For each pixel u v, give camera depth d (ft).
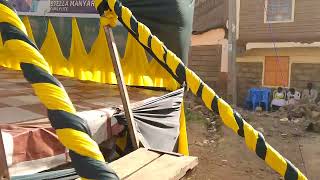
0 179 9.57
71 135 4.83
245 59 62.18
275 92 58.23
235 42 60.03
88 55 21.70
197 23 66.03
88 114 12.76
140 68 21.47
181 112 20.25
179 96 19.16
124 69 21.47
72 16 21.44
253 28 61.21
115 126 13.73
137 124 15.43
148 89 21.47
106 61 21.39
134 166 10.94
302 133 42.91
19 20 5.29
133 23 9.27
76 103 15.56
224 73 63.10
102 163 4.86
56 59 22.02
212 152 35.40
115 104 15.69
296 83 58.44
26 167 10.61
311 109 51.52
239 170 30.86
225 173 30.04
